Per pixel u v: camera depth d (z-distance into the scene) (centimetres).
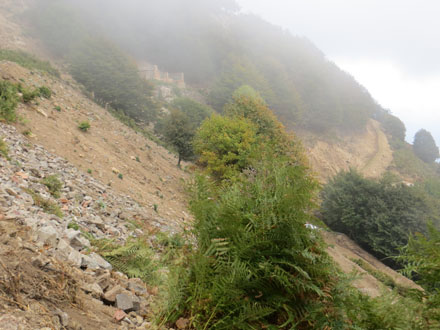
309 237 219
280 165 251
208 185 262
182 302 235
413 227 3002
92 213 798
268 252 218
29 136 1355
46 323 196
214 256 232
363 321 183
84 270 352
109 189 1270
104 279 339
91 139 1912
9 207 477
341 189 3512
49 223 475
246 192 251
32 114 1617
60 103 2162
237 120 2267
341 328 190
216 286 214
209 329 212
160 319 237
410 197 3173
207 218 243
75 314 233
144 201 1415
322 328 194
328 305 200
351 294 200
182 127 2725
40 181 815
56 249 358
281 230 217
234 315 216
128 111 5838
